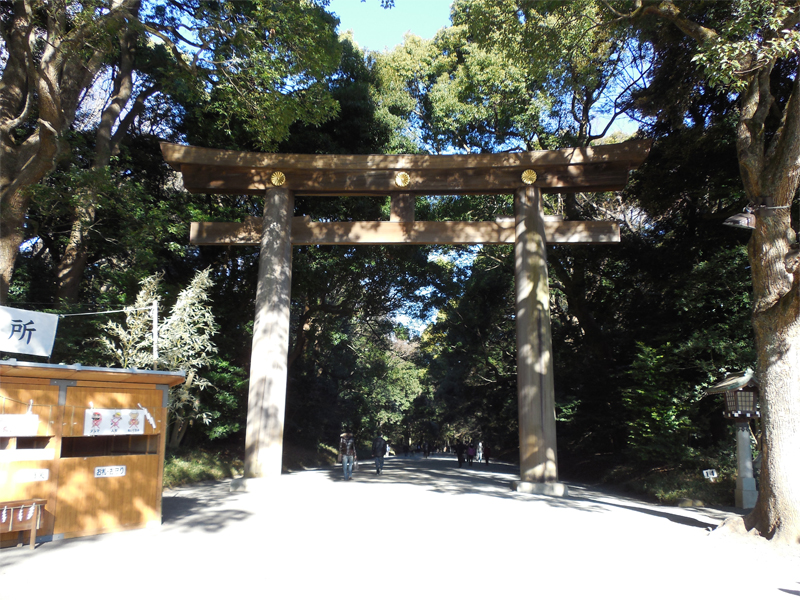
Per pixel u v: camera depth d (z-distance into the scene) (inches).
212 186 565.3
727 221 327.6
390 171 567.2
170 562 247.8
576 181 558.3
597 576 235.9
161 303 594.9
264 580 221.6
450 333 1233.4
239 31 467.8
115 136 682.2
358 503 423.2
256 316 543.5
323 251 823.7
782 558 277.4
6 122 436.5
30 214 570.6
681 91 585.9
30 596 197.5
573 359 899.4
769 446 311.4
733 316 554.6
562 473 842.8
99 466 311.7
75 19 430.9
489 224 565.9
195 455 698.2
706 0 481.4
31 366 283.7
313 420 1152.8
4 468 280.5
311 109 525.7
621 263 820.0
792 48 311.4
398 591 209.5
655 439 557.0
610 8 448.5
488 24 561.0
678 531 339.3
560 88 684.7
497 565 249.4
